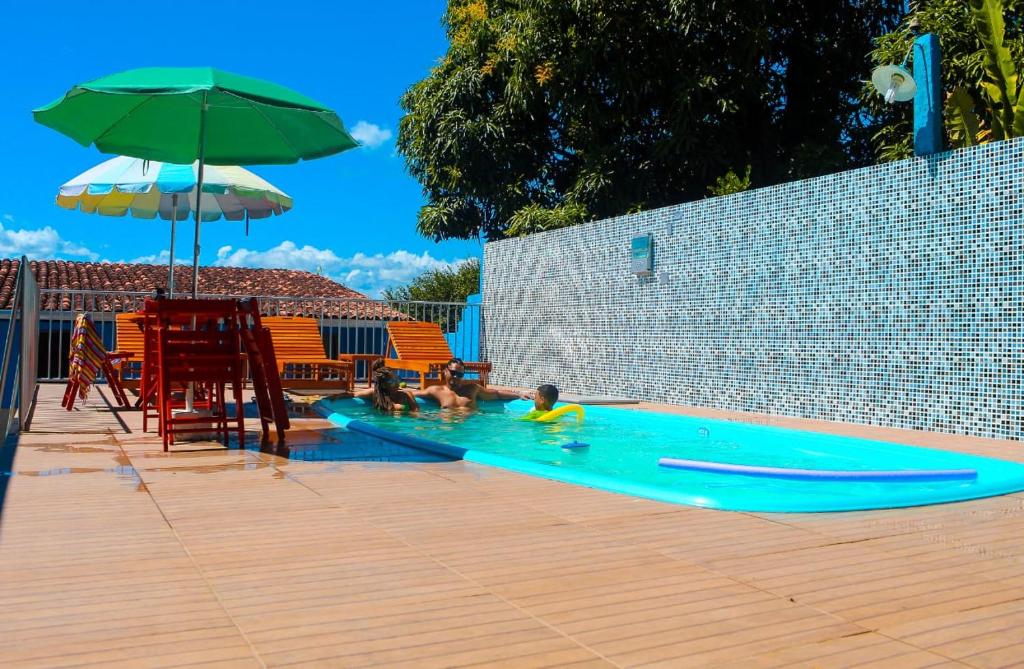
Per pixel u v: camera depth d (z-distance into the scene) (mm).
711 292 9547
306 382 10492
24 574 2572
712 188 12750
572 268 12094
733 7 14906
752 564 2770
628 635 2084
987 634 2113
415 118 18875
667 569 2701
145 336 6441
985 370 6730
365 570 2654
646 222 10586
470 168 17969
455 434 7461
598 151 16594
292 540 3043
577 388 11922
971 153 6883
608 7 15219
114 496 3869
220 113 7227
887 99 7531
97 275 22234
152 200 11750
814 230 8297
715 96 15539
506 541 3059
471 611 2262
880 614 2266
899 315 7441
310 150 7441
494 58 17016
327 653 1943
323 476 4504
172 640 2020
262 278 24734
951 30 11641
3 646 1969
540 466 4590
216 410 7668
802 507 3674
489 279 14398
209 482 4285
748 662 1912
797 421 8016
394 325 12156
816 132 17203
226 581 2518
